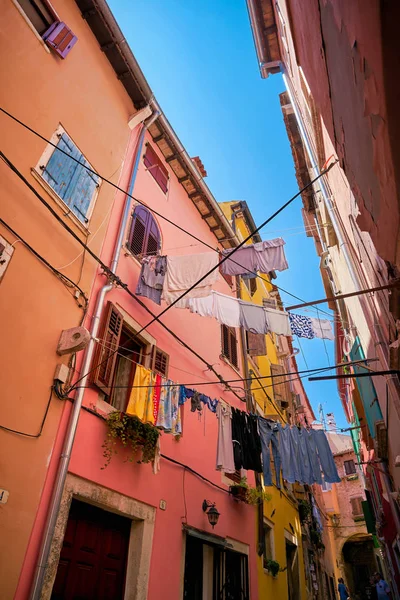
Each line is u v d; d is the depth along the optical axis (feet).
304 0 15.10
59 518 16.70
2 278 17.07
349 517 91.20
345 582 85.40
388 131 9.01
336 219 29.37
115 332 23.58
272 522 39.63
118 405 23.89
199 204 41.73
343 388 72.95
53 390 18.33
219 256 26.61
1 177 18.15
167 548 22.84
